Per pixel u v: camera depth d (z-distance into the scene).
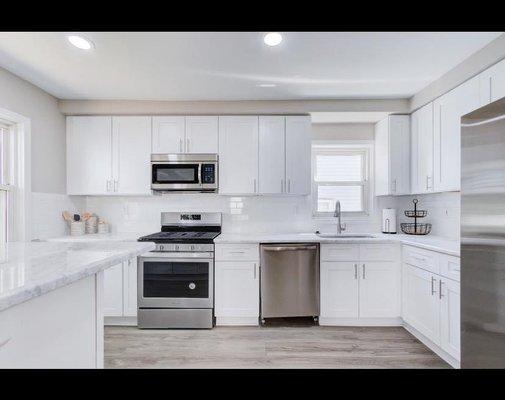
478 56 2.13
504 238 1.41
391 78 2.59
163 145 3.17
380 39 1.98
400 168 3.16
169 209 3.48
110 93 2.93
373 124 3.58
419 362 2.23
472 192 1.63
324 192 3.64
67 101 3.10
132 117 3.18
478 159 1.58
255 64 2.33
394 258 2.83
